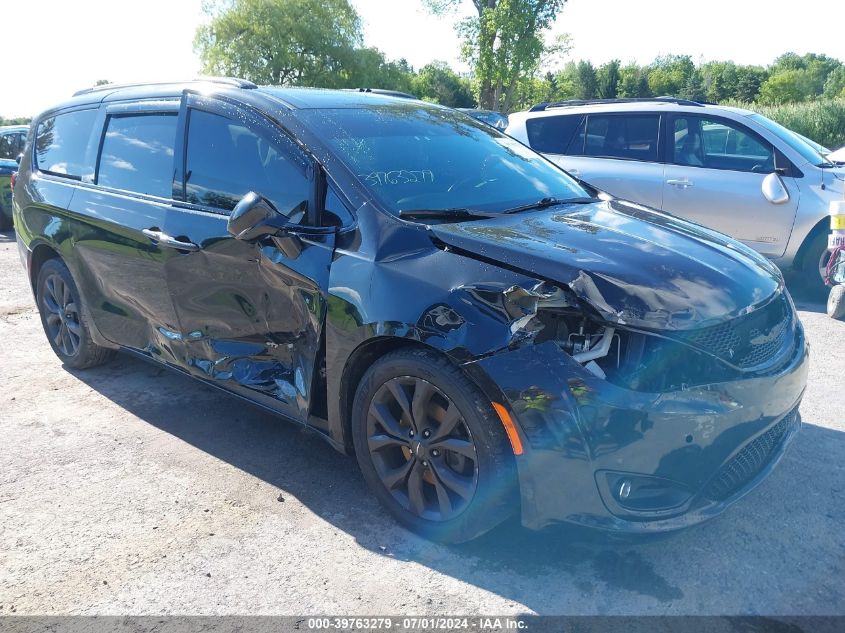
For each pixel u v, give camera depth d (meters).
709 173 7.13
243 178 3.46
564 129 8.04
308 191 3.20
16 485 3.35
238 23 42.81
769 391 2.65
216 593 2.59
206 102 3.71
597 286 2.50
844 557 2.77
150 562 2.77
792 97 102.81
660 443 2.41
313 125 3.37
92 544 2.88
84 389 4.56
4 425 4.02
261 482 3.38
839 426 3.95
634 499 2.51
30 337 5.68
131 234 3.88
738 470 2.69
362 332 2.79
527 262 2.62
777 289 3.04
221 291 3.44
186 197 3.67
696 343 2.50
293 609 2.50
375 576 2.68
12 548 2.86
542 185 3.79
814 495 3.22
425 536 2.88
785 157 6.86
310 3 43.00
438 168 3.47
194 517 3.08
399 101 4.13
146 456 3.65
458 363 2.51
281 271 3.13
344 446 3.10
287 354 3.24
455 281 2.64
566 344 2.49
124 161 4.11
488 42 24.84
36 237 4.69
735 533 2.93
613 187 7.60
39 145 4.94
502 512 2.62
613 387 2.40
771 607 2.49
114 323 4.28
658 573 2.68
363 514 3.09
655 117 7.49
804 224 6.71
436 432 2.71
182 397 4.42
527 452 2.46
